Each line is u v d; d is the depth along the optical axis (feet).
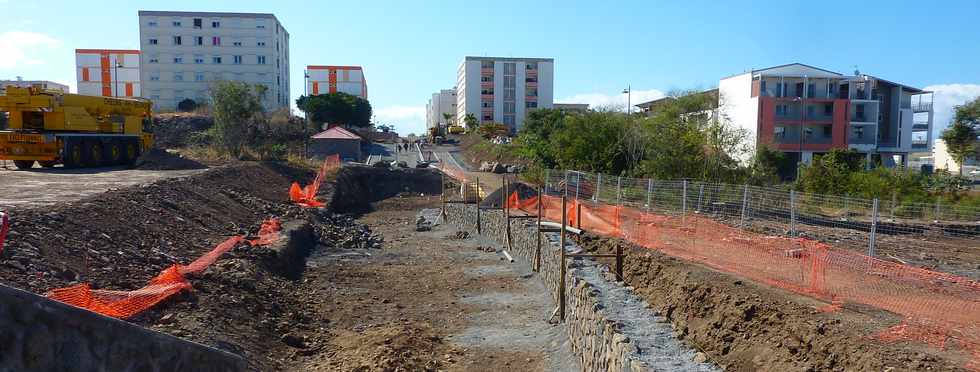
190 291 34.17
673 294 39.19
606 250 50.80
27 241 32.09
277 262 51.11
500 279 54.75
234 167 99.66
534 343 37.88
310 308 43.06
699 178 96.53
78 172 84.48
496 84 359.46
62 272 30.25
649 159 104.68
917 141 235.61
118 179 71.67
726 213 62.59
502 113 361.30
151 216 50.65
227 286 38.40
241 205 76.07
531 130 212.84
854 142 202.39
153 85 266.16
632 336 25.64
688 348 24.43
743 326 31.35
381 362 32.17
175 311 31.04
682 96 152.35
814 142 198.49
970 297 31.19
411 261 63.52
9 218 34.91
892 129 213.46
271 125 190.70
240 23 268.82
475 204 96.22
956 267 45.44
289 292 45.47
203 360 17.20
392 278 55.21
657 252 46.75
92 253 35.45
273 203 87.45
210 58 268.21
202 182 76.48
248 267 44.57
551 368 33.88
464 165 196.54
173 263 40.50
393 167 161.48
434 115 552.82
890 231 65.21
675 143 102.06
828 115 198.49
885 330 26.35
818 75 200.64
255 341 32.40
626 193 70.08
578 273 38.45
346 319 41.55
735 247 46.93
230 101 124.77
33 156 87.56
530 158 157.17
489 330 40.40
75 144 91.45
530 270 57.16
